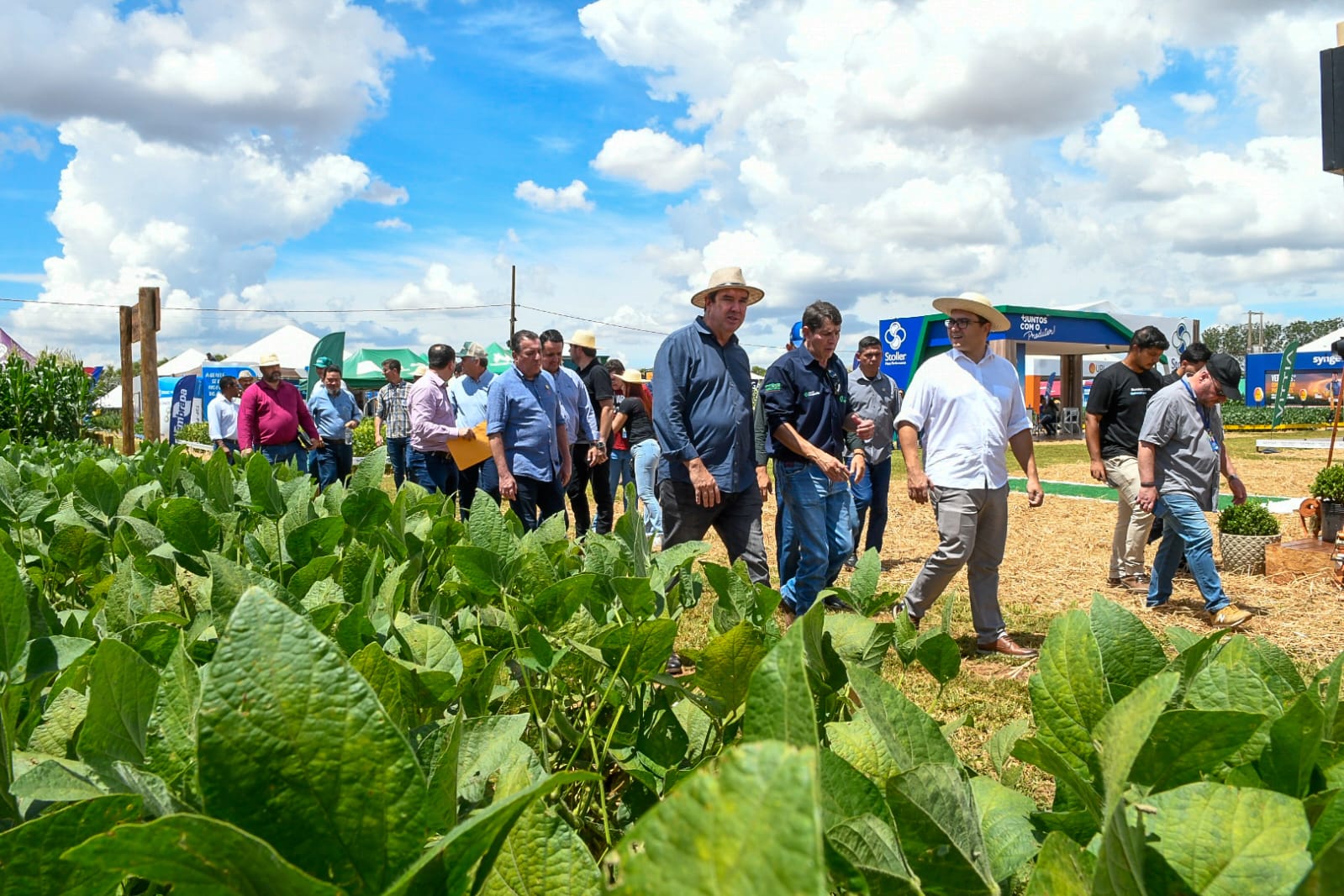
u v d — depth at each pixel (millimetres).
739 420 4852
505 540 1688
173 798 711
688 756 1429
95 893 646
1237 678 876
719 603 1525
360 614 1263
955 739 3688
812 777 273
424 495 3029
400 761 520
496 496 6711
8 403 13586
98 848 453
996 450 5098
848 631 1359
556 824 730
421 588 2113
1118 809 562
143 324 9445
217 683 507
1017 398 5359
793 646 461
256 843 449
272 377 9391
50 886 623
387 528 2160
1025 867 857
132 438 9477
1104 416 7141
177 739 758
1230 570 7852
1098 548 9258
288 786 513
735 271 4746
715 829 289
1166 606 6605
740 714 1297
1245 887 617
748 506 5000
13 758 857
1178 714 716
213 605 1207
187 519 1879
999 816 867
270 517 2617
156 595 1969
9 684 813
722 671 1229
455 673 1276
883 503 7539
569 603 1509
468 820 493
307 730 513
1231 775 811
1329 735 878
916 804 676
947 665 1298
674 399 4746
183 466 3537
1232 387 5797
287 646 521
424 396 8781
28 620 830
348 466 11297
